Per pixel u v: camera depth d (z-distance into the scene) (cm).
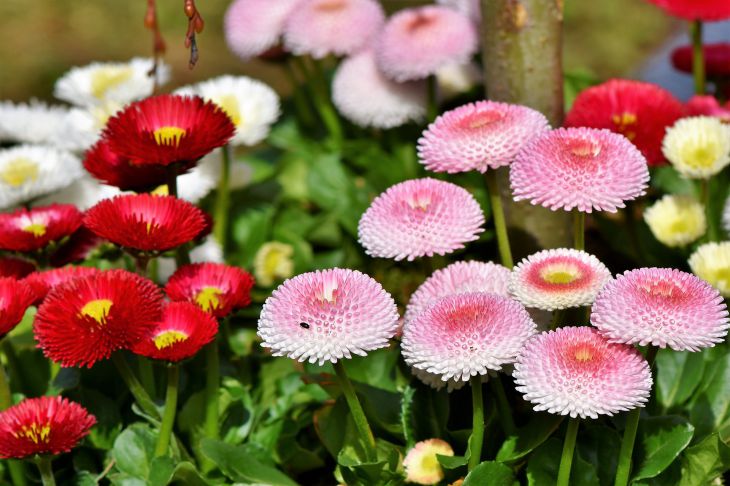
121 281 107
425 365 103
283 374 119
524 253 118
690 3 125
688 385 112
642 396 101
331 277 104
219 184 130
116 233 107
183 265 111
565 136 106
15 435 105
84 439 112
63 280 110
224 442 110
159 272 124
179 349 106
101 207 108
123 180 112
